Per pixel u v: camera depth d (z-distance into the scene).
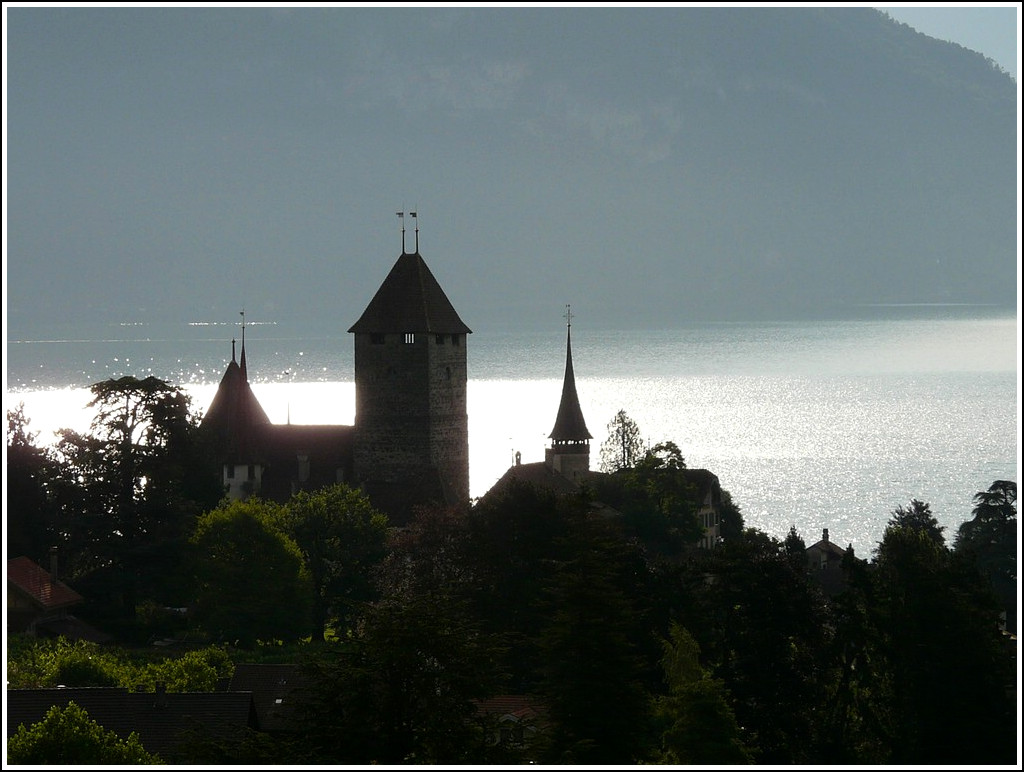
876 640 96.00
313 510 148.38
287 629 138.12
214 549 139.00
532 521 111.81
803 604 97.38
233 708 92.38
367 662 69.69
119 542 146.62
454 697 69.69
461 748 68.12
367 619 71.62
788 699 94.94
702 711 82.56
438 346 173.12
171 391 154.50
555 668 80.94
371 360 173.50
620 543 101.00
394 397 172.75
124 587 143.88
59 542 148.50
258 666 104.19
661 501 187.50
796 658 96.62
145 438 153.50
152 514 147.50
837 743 94.19
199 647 133.25
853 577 99.25
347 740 67.38
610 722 79.69
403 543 130.75
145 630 140.00
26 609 134.00
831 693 96.69
